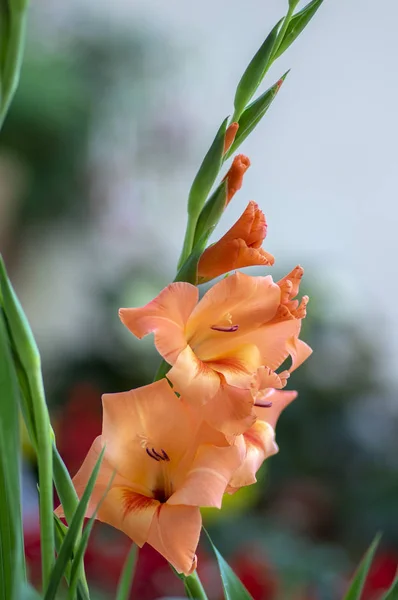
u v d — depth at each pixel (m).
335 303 2.88
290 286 0.88
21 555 0.79
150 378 2.74
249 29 3.65
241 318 0.89
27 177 2.93
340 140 3.56
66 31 3.02
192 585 0.88
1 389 0.80
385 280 3.55
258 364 0.89
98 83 2.97
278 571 1.87
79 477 0.86
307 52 3.54
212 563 1.73
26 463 1.89
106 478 0.87
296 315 0.89
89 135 2.93
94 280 3.16
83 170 2.99
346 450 2.72
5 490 0.82
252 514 2.36
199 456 0.86
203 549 1.96
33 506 1.85
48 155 2.89
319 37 3.53
